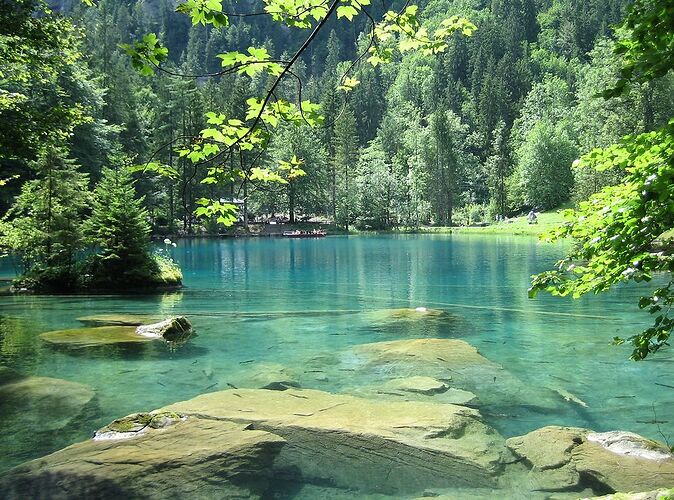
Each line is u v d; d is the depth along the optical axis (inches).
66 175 727.1
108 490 162.7
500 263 1012.5
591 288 135.7
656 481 168.4
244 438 196.2
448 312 521.0
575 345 376.8
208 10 124.8
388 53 167.3
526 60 4800.7
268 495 168.7
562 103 3558.1
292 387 280.1
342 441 197.6
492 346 375.9
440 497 168.1
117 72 2571.4
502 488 173.5
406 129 4168.3
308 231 2454.5
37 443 210.5
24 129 459.8
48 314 514.6
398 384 277.6
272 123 149.7
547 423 232.5
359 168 2989.7
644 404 255.3
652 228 112.6
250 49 131.3
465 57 5123.0
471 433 210.1
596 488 171.3
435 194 3154.5
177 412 224.5
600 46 2428.6
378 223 2785.4
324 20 132.7
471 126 4291.3
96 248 828.0
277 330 437.4
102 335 405.1
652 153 118.6
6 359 339.3
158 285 729.6
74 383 282.4
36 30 482.3
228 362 335.3
